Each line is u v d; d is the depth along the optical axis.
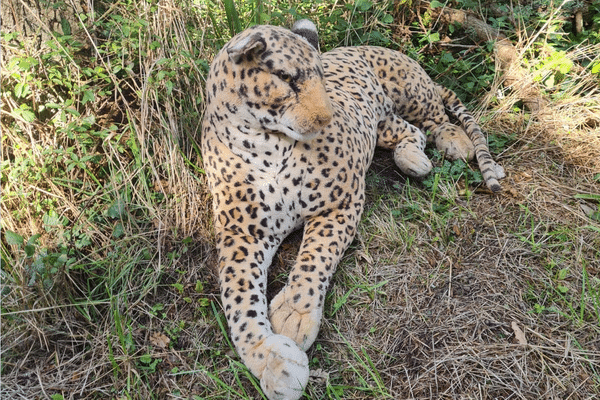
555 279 3.02
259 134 2.79
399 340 2.77
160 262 3.09
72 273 3.00
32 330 2.74
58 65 3.33
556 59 4.08
